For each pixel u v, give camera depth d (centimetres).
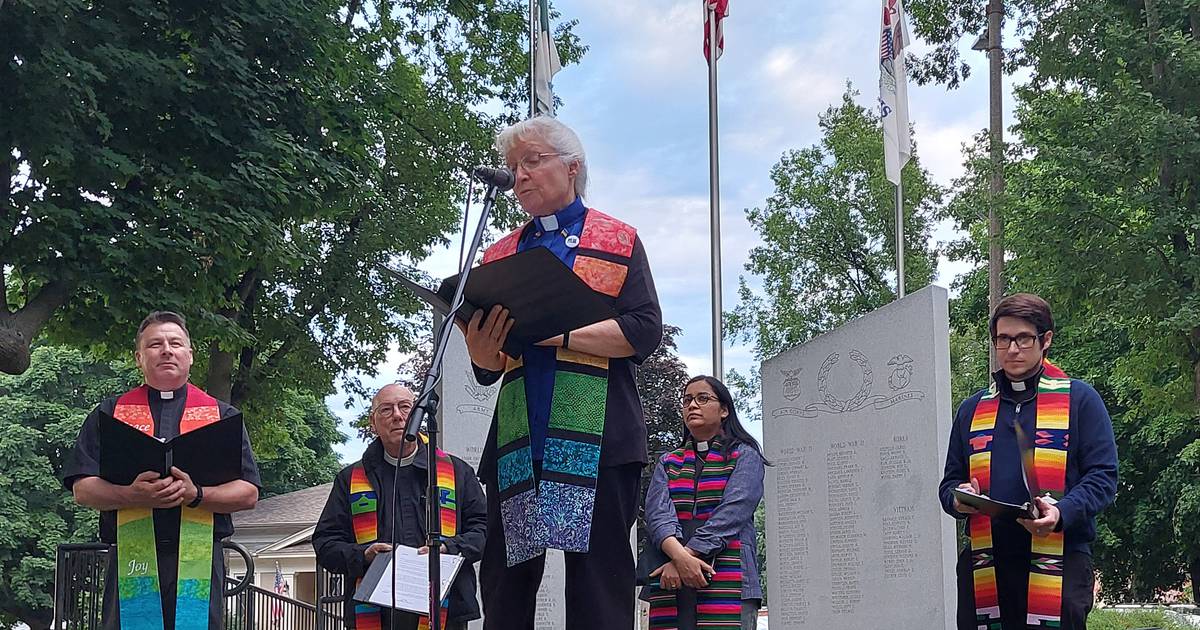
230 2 1507
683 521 605
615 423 329
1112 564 2755
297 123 1606
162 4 1481
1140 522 2519
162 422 493
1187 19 2058
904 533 931
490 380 347
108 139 1390
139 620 459
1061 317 2616
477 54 2380
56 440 3441
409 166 2259
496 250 358
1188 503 2312
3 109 1273
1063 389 441
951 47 2681
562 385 326
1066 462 429
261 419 2231
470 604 631
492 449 346
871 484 962
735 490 600
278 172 1496
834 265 3831
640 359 336
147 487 457
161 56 1449
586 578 321
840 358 1001
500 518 336
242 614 1309
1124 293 1936
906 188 3678
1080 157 1916
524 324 317
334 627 1380
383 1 2233
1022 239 2058
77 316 1438
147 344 500
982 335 3017
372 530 637
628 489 331
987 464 444
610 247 339
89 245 1329
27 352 1269
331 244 2206
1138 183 1962
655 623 598
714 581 584
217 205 1430
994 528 434
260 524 3741
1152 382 2259
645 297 336
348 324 2212
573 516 319
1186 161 1892
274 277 2116
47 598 3312
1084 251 1980
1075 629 414
